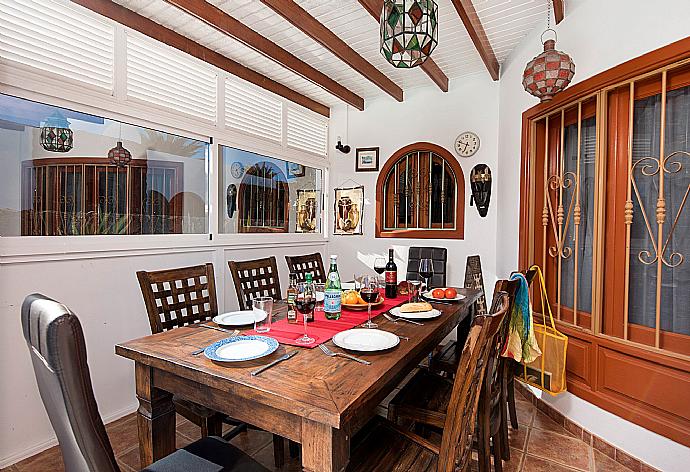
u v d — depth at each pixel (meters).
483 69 4.07
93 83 2.58
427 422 1.76
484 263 4.14
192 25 3.02
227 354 1.52
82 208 2.56
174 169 3.17
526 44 3.33
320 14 2.93
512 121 3.62
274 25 3.09
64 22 2.43
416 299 2.66
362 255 4.84
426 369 2.30
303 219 4.73
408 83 4.36
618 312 2.41
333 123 5.06
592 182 2.64
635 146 2.33
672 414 2.08
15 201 2.25
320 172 5.05
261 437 2.48
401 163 4.64
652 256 2.23
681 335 2.08
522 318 2.39
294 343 1.71
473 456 2.36
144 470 1.30
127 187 2.83
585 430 2.52
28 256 2.27
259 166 4.05
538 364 2.67
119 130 2.77
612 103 2.46
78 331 0.88
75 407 0.86
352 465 1.40
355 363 1.49
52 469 2.16
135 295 2.85
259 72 3.96
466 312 2.63
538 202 3.26
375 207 4.76
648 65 2.16
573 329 2.69
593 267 2.54
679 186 2.10
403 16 1.80
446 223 4.38
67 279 2.47
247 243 3.85
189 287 2.30
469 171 4.23
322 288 2.67
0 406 2.18
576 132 2.83
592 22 2.54
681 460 2.01
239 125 3.77
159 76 3.01
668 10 2.06
